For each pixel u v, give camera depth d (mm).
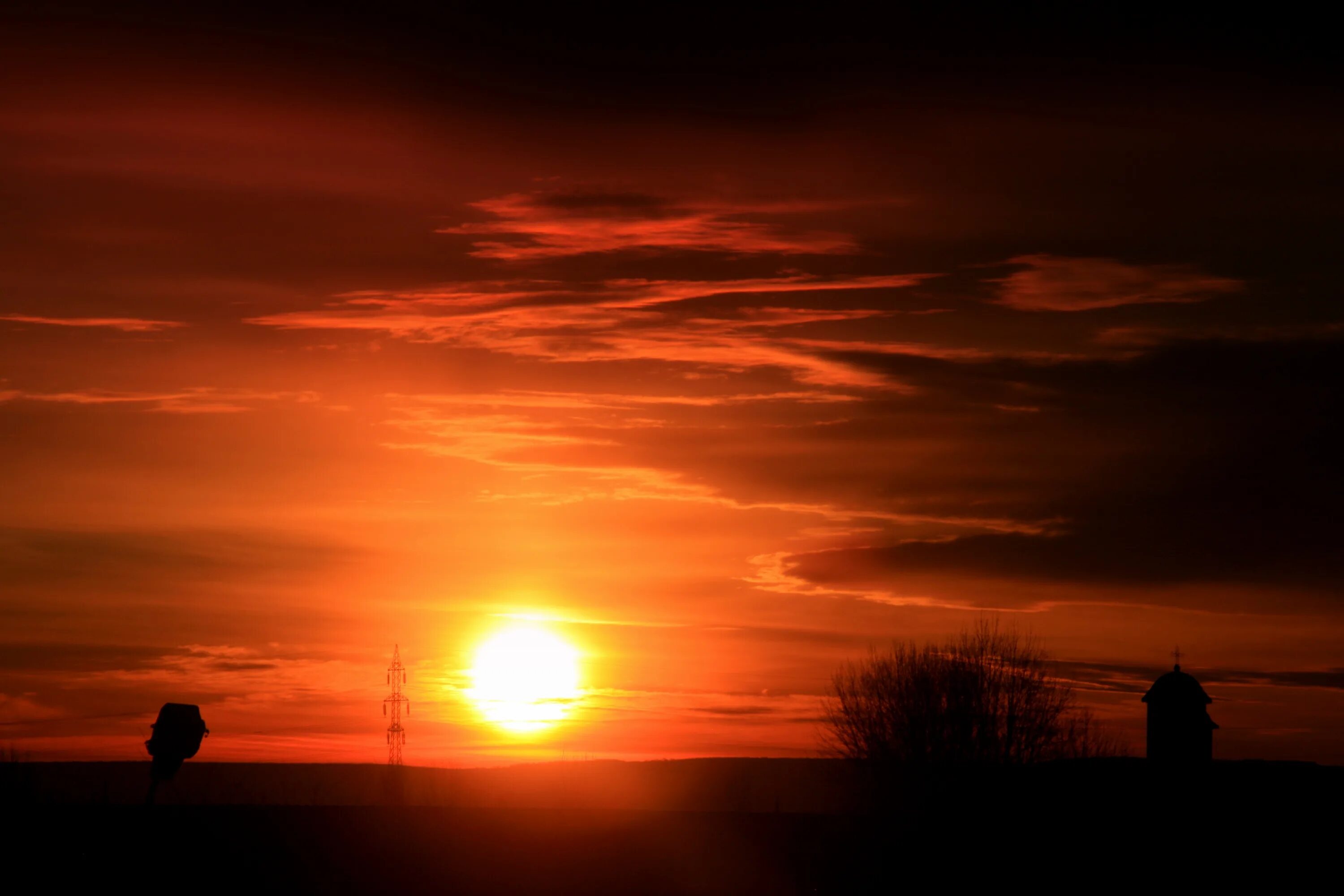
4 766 115438
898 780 133125
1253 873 103375
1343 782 125812
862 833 113125
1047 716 139250
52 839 101812
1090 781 125125
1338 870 104250
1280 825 113750
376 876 97688
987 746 136000
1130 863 106000
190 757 118312
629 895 95625
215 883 94125
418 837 106625
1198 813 116500
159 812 110375
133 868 96562
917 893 98812
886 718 139000
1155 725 142750
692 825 112562
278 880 95312
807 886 99125
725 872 100562
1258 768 130750
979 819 116688
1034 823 115562
